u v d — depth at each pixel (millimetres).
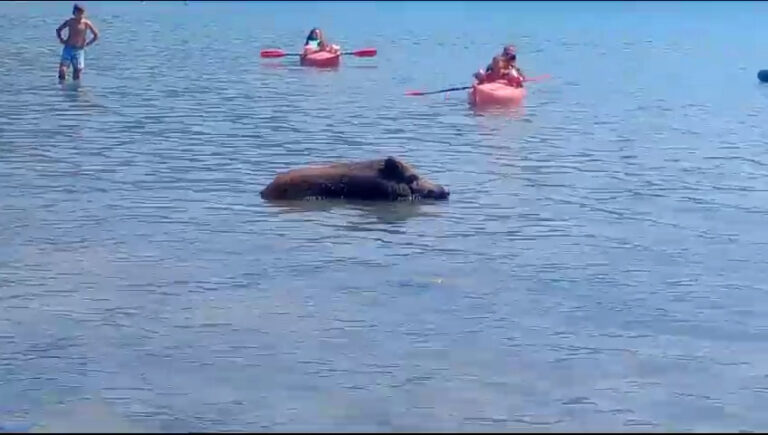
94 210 13703
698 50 41000
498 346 9312
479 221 13453
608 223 13469
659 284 11055
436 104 24094
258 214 13617
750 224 13477
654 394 8367
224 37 44000
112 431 5598
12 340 9352
